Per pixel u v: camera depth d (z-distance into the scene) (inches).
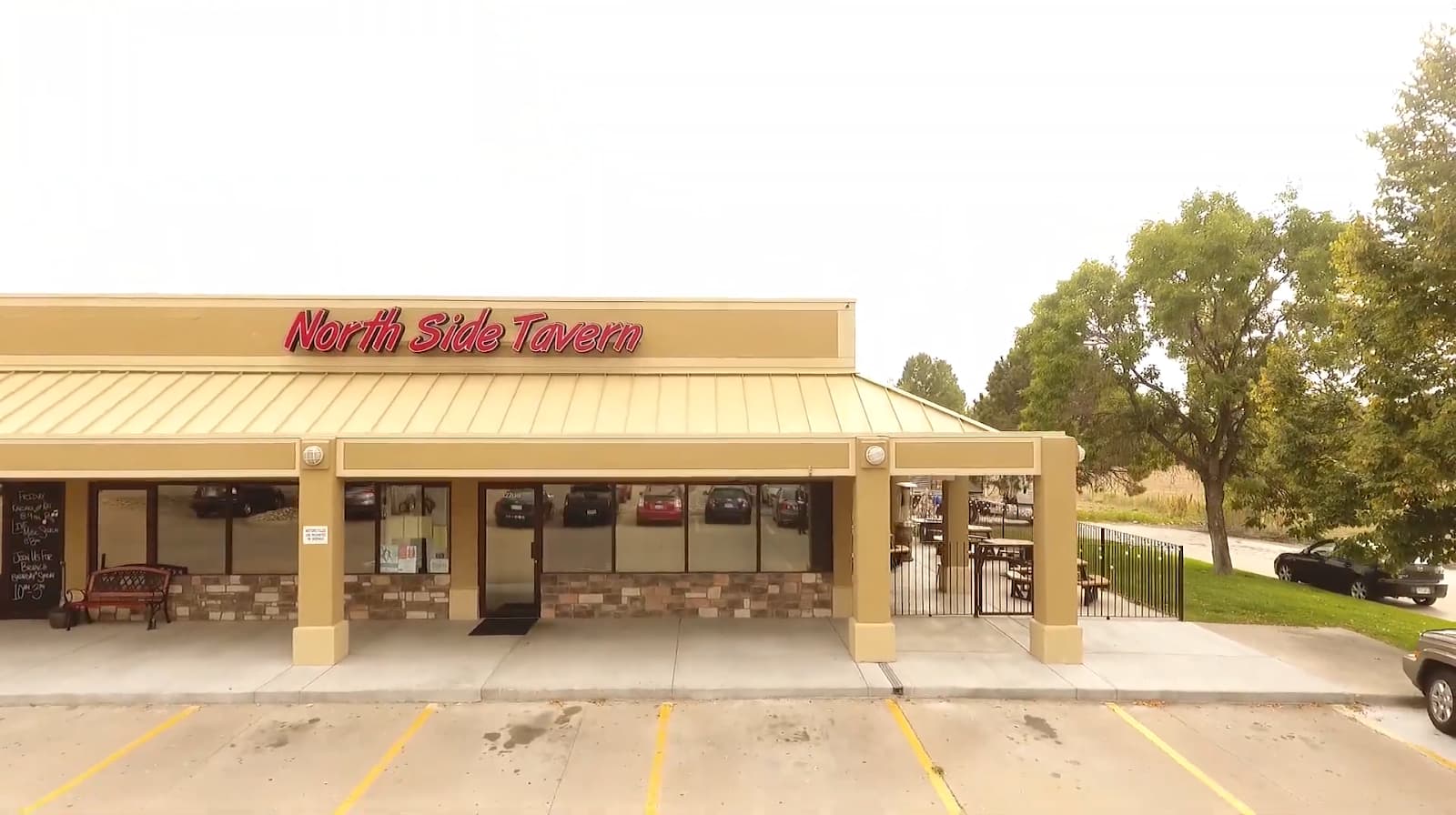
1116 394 791.1
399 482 513.0
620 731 323.3
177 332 517.7
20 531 499.8
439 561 513.7
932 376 2167.8
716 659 415.2
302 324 513.3
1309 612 544.1
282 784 273.7
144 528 503.5
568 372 526.6
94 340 514.0
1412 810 255.1
